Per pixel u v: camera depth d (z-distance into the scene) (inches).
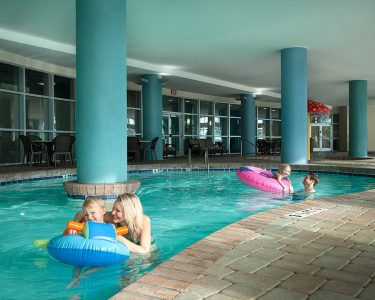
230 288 82.3
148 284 84.4
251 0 303.6
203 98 803.4
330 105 1096.8
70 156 437.1
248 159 610.2
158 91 566.3
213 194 286.4
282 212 169.0
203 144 682.8
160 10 323.9
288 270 93.9
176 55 484.7
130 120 672.4
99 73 251.1
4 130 446.9
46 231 176.9
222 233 130.3
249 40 417.7
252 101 767.7
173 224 189.5
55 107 523.2
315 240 122.0
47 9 321.7
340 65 542.6
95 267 117.0
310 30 382.0
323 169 419.8
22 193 280.7
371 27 371.2
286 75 450.6
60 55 448.5
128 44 431.8
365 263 99.5
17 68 462.0
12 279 112.3
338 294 79.4
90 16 250.1
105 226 118.5
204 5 313.4
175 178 388.8
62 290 103.7
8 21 351.3
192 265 97.0
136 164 450.9
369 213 166.2
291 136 450.9
